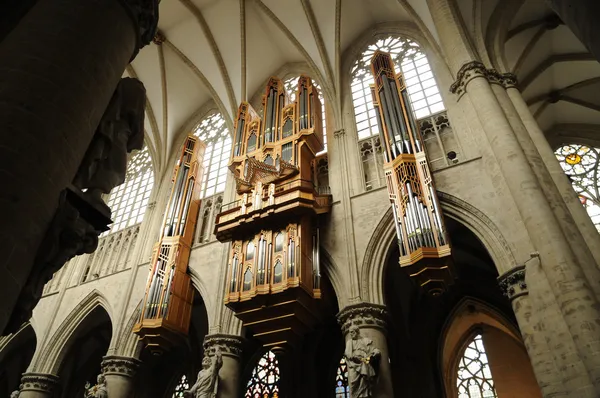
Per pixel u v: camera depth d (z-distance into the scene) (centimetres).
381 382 1108
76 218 528
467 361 1792
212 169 2120
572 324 864
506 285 1059
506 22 1622
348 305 1251
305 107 1686
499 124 1234
